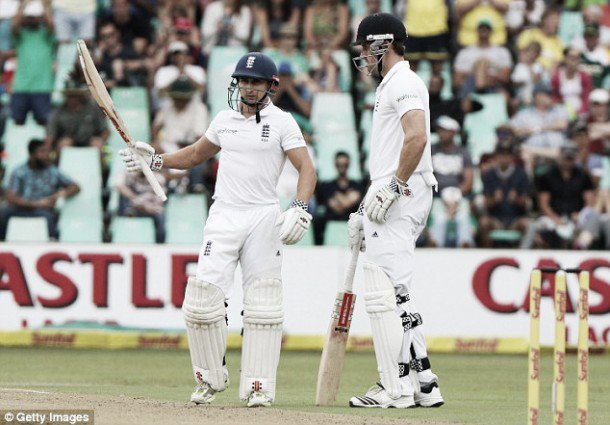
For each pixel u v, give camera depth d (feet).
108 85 164.96
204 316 73.05
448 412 75.46
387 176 76.59
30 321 140.97
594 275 140.87
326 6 171.73
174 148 159.94
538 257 141.49
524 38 170.71
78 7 167.94
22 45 164.66
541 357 138.41
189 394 88.48
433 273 142.10
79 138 159.12
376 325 76.54
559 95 167.22
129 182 153.58
